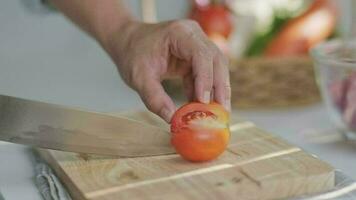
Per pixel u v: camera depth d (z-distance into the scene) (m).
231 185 0.72
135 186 0.72
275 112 1.07
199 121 0.76
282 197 0.73
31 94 1.20
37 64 1.35
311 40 1.15
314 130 0.98
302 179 0.73
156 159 0.78
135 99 1.18
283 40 1.14
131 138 0.79
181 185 0.72
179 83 1.11
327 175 0.74
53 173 0.80
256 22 1.16
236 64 1.05
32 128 0.78
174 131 0.77
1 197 0.77
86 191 0.71
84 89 1.23
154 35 0.82
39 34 1.36
